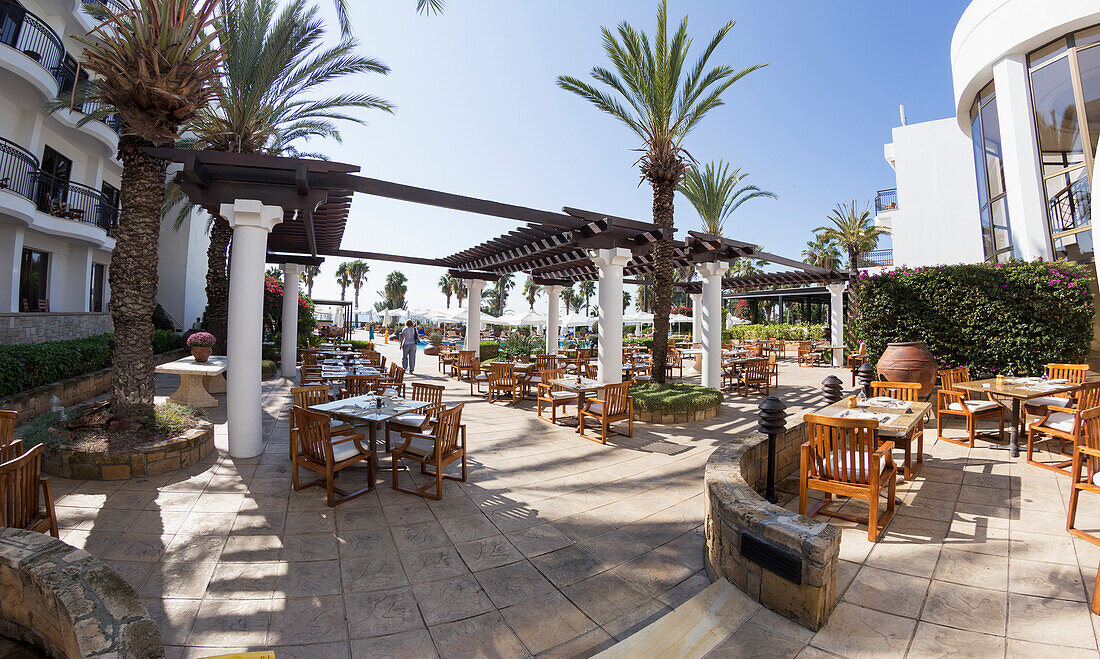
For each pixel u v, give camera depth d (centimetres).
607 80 1042
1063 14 907
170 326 1702
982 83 1140
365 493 468
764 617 253
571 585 308
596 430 765
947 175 1855
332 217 872
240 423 569
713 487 314
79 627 178
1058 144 954
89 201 1452
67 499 432
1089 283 744
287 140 1283
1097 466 339
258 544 357
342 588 301
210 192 555
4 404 639
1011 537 346
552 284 1728
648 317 2442
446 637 256
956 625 245
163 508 419
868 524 380
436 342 2211
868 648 227
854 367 1266
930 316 885
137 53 512
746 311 3859
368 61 1003
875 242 2528
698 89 994
